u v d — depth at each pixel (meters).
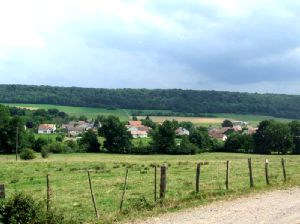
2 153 118.31
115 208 23.23
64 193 29.97
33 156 91.19
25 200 17.09
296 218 20.27
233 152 132.00
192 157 104.88
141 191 30.31
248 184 32.00
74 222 18.55
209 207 22.34
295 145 128.12
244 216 20.47
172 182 35.22
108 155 118.00
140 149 127.38
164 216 20.20
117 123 128.75
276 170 47.16
